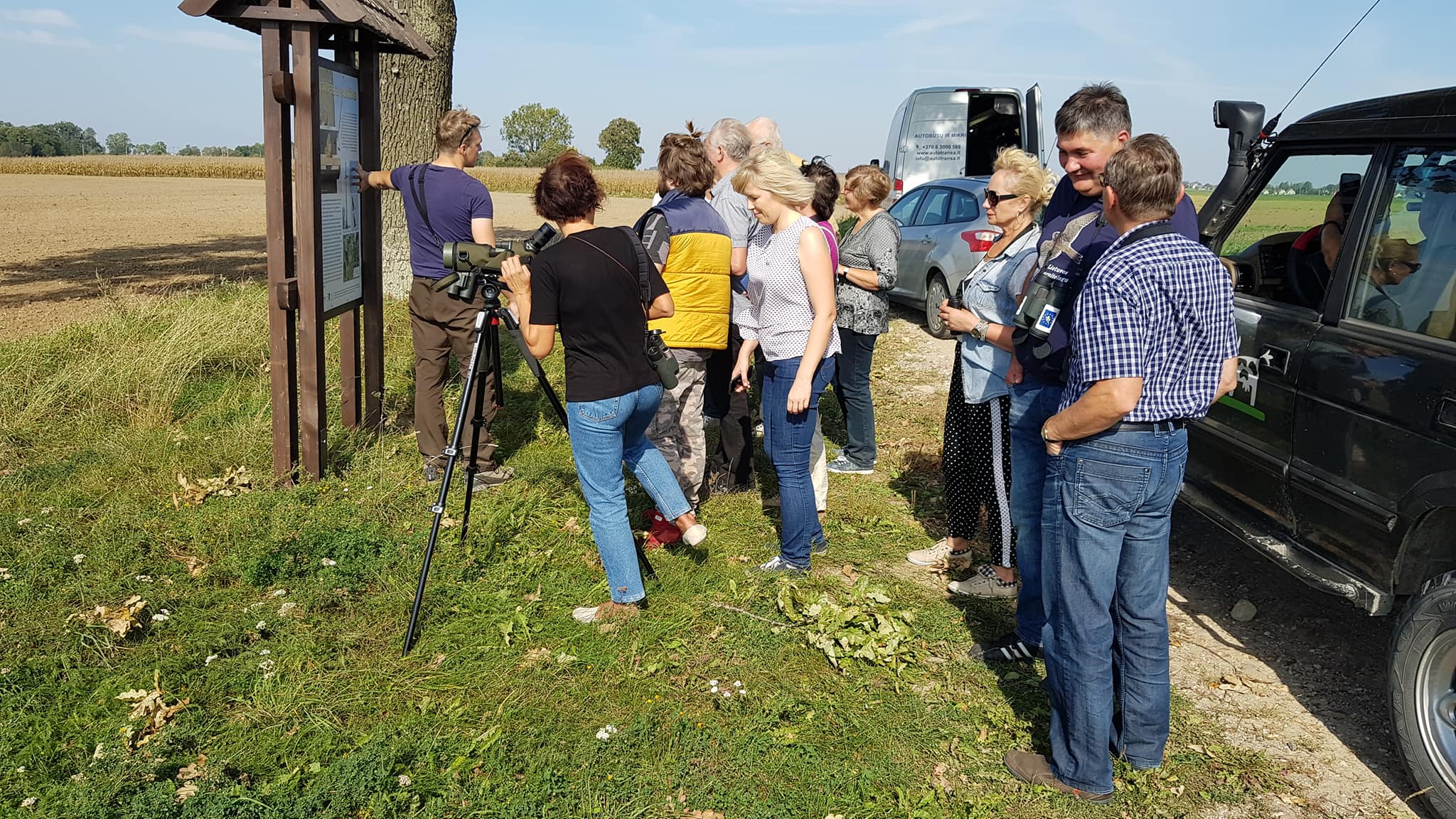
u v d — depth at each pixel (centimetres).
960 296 380
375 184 527
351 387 573
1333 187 370
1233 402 394
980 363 375
